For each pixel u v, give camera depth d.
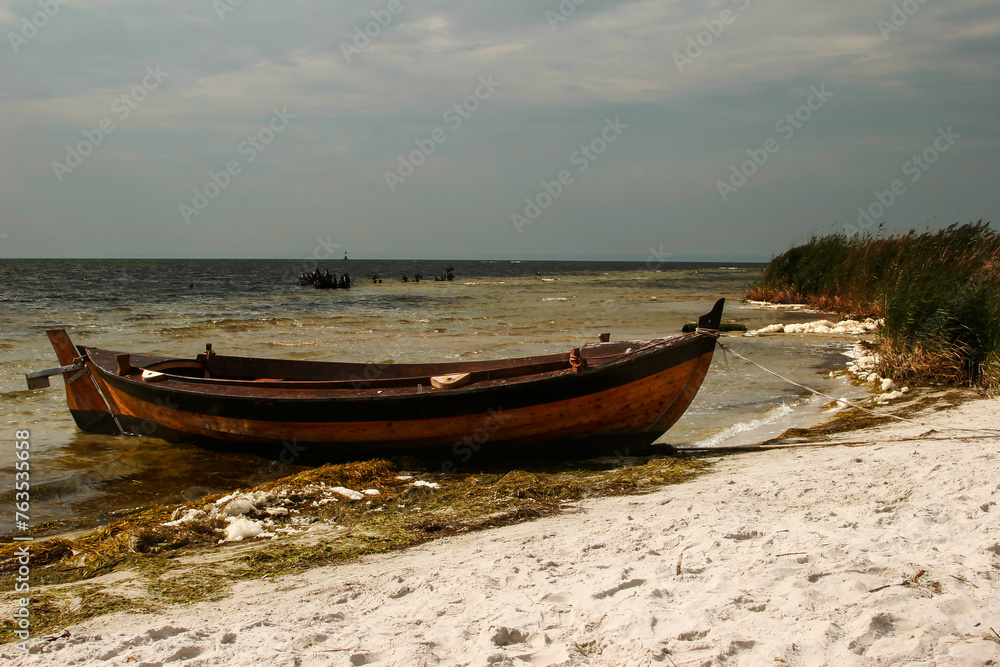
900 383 11.01
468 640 3.16
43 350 18.36
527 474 7.05
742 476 6.51
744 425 9.84
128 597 4.30
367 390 8.62
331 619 3.71
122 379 9.48
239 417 8.66
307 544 5.35
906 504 4.82
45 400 12.31
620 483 6.81
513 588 3.94
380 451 8.31
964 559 3.64
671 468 7.20
